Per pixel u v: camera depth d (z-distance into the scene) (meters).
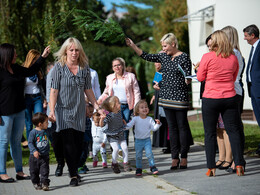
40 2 15.79
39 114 5.91
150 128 6.66
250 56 7.28
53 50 6.73
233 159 6.05
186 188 5.35
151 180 6.10
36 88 9.41
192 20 19.58
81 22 6.82
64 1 15.25
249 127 12.80
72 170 6.02
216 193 4.91
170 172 6.72
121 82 8.64
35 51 7.07
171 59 6.94
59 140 6.89
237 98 6.00
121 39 6.93
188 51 26.72
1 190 5.89
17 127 6.57
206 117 6.07
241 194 4.78
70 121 5.88
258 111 7.21
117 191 5.50
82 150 6.59
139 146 6.62
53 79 5.90
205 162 7.47
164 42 6.90
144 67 27.83
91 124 8.07
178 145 7.03
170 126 6.99
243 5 15.52
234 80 6.10
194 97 21.22
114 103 6.90
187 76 6.46
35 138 5.83
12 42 15.61
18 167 6.70
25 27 15.73
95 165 7.97
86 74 6.09
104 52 27.70
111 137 7.06
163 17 32.34
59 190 5.79
